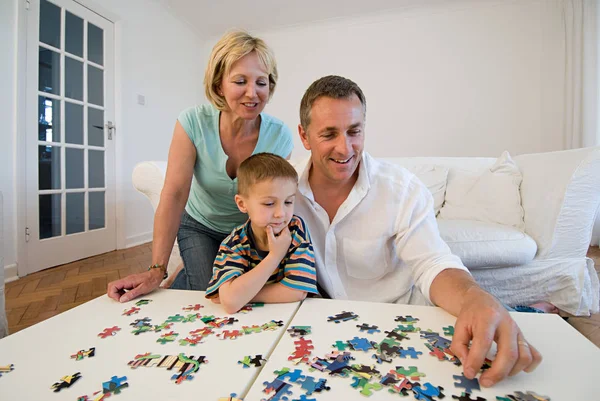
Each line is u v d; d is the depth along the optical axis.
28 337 0.53
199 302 0.69
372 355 0.47
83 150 3.08
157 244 1.02
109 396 0.39
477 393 0.39
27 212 2.56
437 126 4.12
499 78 3.87
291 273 0.72
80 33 3.03
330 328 0.55
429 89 4.12
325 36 4.48
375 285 1.08
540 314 0.59
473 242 1.65
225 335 0.54
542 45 3.71
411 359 0.46
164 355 0.47
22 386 0.41
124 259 3.01
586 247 1.68
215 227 1.36
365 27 4.32
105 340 0.52
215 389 0.40
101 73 3.25
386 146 4.32
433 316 0.59
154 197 1.96
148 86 3.82
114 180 3.38
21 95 2.52
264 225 0.74
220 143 1.19
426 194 0.96
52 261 2.75
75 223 3.02
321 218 0.99
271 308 0.66
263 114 1.29
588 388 0.40
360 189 0.94
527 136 3.81
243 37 1.04
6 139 2.45
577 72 3.51
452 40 4.01
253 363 0.45
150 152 3.86
